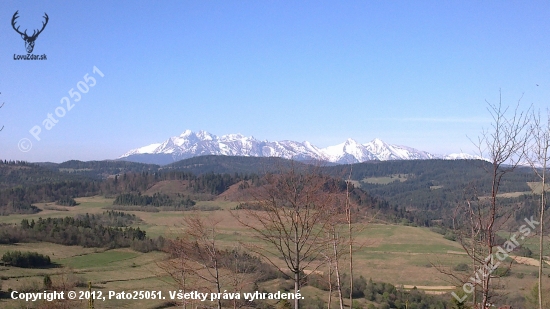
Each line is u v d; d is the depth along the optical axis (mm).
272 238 14953
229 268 23578
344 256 21828
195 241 23719
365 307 37875
